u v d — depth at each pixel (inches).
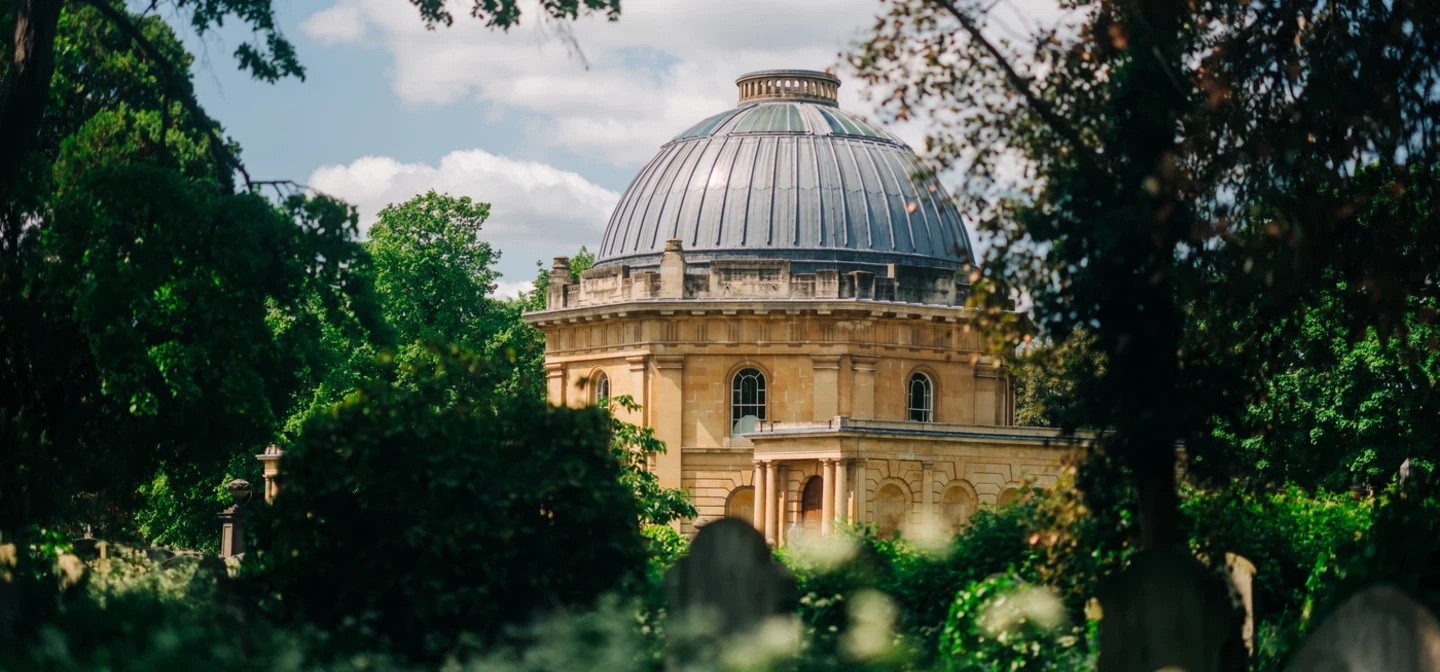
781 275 2891.2
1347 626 462.0
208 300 1299.2
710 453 2866.6
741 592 597.3
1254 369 777.6
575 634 543.2
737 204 3041.3
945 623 770.2
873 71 735.1
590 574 672.4
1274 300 705.6
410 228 3474.4
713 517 2856.8
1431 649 445.7
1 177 1057.5
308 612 660.1
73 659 484.7
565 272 3105.3
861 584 767.7
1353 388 2046.0
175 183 1270.9
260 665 518.9
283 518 661.9
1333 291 828.0
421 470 660.7
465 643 606.9
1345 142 721.6
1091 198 676.7
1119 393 674.2
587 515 667.4
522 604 652.7
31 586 653.3
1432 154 749.3
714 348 2886.3
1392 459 2070.6
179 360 1320.1
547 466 675.4
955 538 857.5
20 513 1406.3
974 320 759.1
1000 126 723.4
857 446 2615.7
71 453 1531.7
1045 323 699.4
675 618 598.2
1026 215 696.4
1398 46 725.9
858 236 3024.1
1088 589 744.3
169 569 869.8
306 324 1480.1
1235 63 701.9
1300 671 470.6
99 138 1467.8
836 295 2874.0
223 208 1269.7
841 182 3061.0
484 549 648.4
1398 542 611.2
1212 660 586.9
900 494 2674.7
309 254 1309.1
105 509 2571.4
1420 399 957.8
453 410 694.5
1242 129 697.0
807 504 2709.2
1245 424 758.5
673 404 2878.9
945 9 715.4
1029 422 3122.5
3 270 1423.5
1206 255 690.8
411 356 3139.8
